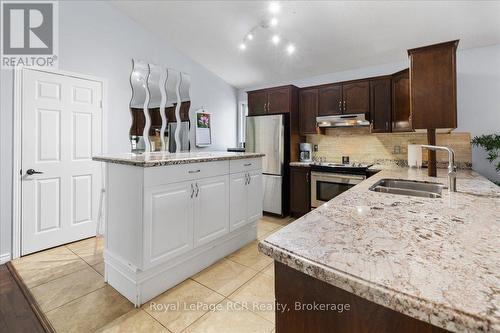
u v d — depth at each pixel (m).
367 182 2.01
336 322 0.64
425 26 2.77
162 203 1.88
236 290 2.00
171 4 3.09
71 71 2.90
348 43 3.27
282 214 3.99
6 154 2.49
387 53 3.39
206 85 4.61
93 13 3.07
